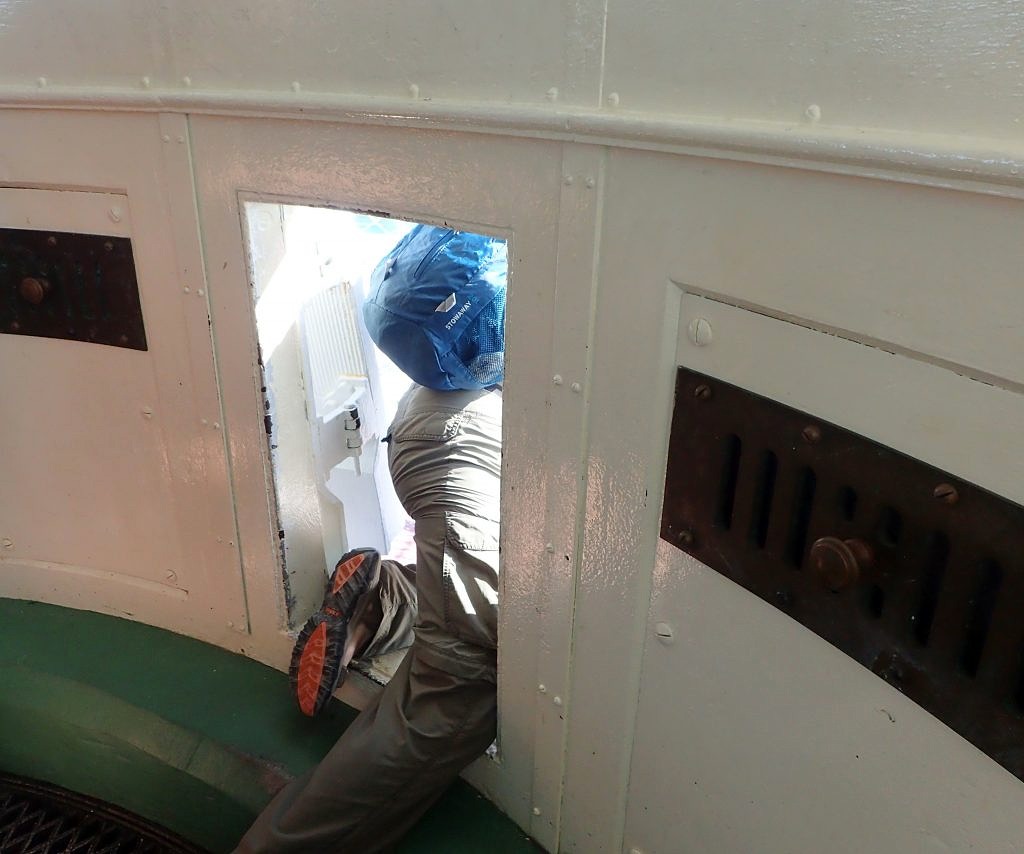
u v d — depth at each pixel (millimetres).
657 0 842
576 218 1000
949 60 651
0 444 1863
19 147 1536
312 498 1736
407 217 1190
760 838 1017
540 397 1135
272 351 1533
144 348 1624
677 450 982
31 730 1771
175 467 1716
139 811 1728
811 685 898
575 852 1382
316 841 1390
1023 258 632
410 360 1559
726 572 962
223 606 1816
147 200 1474
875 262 730
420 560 1521
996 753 728
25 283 1629
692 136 831
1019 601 683
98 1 1357
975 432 688
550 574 1221
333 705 1713
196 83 1326
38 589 2002
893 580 782
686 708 1083
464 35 1024
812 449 827
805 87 749
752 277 838
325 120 1208
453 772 1434
